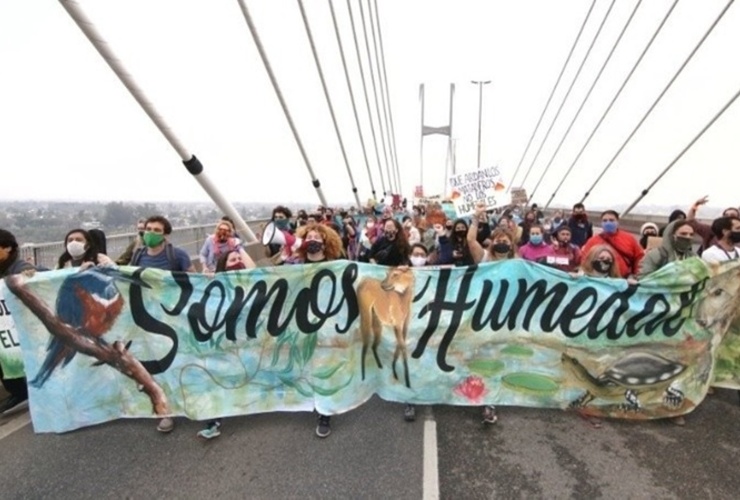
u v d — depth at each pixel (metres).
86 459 3.14
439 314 3.70
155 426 3.58
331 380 3.57
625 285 3.62
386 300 3.69
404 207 37.00
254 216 19.39
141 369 3.56
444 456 3.13
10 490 2.82
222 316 3.60
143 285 3.58
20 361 3.83
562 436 3.38
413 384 3.70
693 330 3.60
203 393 3.57
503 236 4.67
